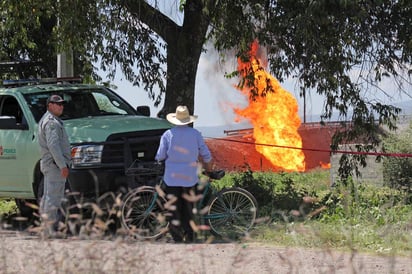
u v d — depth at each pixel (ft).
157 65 76.13
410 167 82.64
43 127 51.49
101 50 69.05
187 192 48.24
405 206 59.26
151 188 48.06
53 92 62.85
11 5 67.36
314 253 40.55
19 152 59.11
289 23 59.26
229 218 50.52
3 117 58.75
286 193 68.08
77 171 53.06
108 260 26.35
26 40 79.61
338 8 57.57
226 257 38.83
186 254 36.78
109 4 65.98
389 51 64.08
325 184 91.91
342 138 68.64
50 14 68.39
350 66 64.69
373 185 82.58
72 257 26.99
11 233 33.91
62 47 67.10
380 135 79.15
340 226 47.88
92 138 54.49
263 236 47.09
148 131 56.03
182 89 71.82
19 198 61.11
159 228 39.93
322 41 61.00
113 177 53.78
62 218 48.75
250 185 67.41
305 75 65.10
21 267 27.96
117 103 65.05
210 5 60.90
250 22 61.11
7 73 91.20
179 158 48.42
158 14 70.64
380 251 41.81
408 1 60.49
